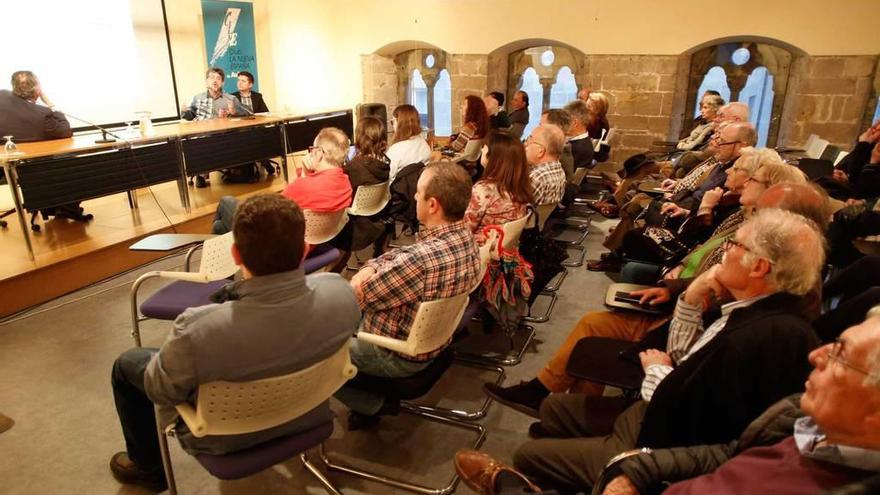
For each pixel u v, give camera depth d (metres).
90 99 5.62
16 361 2.76
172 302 2.32
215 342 1.28
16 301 3.30
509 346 2.93
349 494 1.94
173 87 6.49
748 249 1.37
